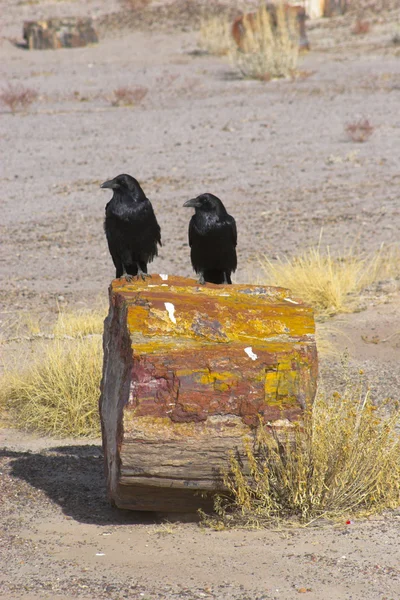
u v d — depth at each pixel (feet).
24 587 22.18
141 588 21.75
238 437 25.61
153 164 98.94
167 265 67.21
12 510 29.35
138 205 36.17
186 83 147.54
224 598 20.83
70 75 158.40
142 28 198.59
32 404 41.86
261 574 22.24
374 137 107.55
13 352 48.01
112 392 28.53
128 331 26.96
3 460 35.60
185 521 27.58
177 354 25.70
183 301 27.86
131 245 37.09
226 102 131.54
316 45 175.83
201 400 25.38
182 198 86.17
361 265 60.54
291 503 26.76
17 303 59.16
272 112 123.54
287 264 61.16
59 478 33.14
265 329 27.40
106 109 130.21
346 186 88.79
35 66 168.76
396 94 130.62
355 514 26.76
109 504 29.86
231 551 24.12
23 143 110.93
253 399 25.50
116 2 222.28
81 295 60.64
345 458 27.02
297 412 25.91
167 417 25.39
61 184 92.73
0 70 166.30
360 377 43.39
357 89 135.64
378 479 26.96
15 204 86.53
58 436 40.11
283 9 158.40
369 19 193.67
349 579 21.63
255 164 97.81
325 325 51.29
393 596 20.54
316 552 23.59
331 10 201.67
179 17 204.23
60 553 24.81
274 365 25.75
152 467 25.62
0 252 72.64
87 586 22.09
